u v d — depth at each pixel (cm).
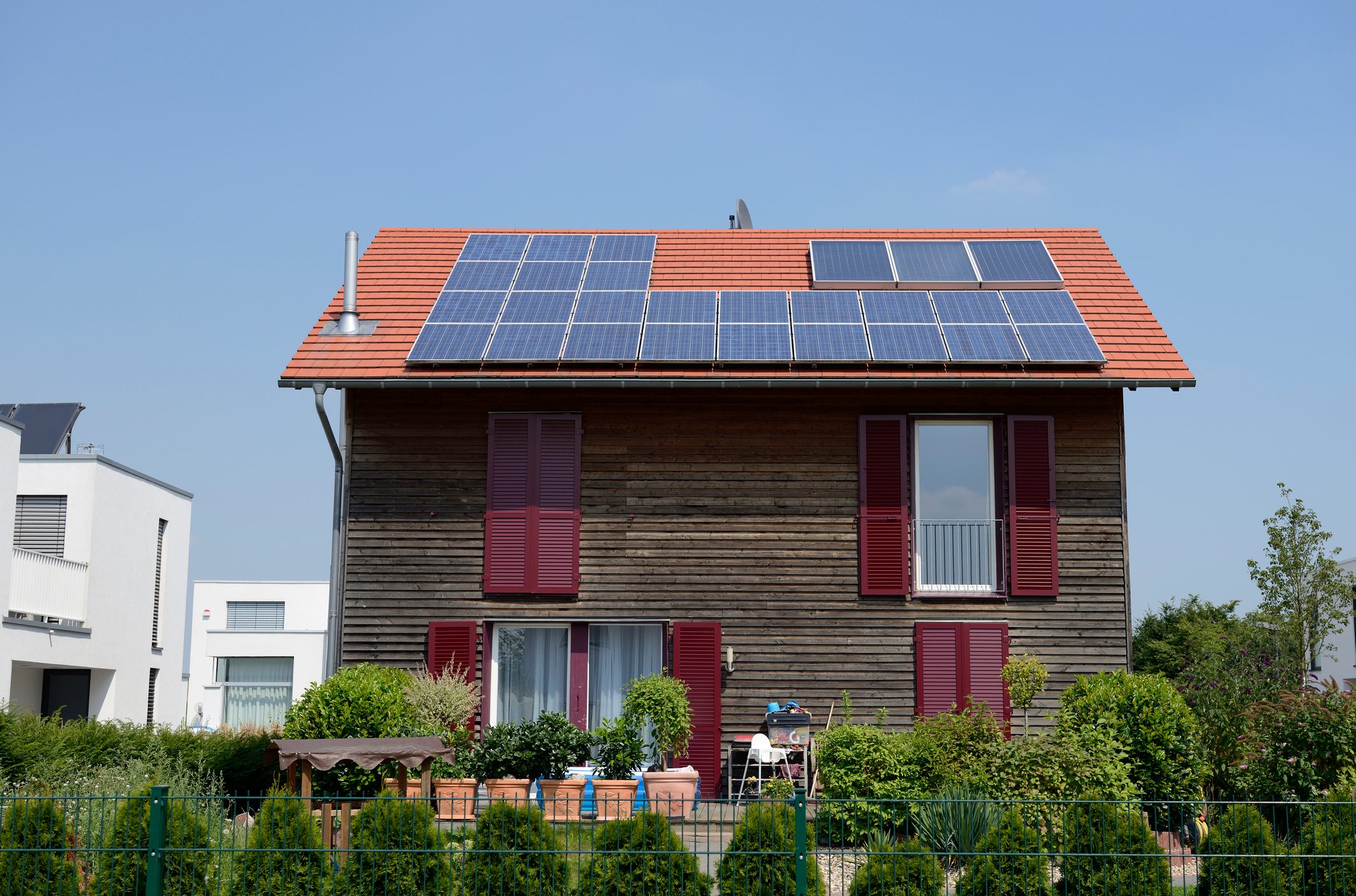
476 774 1522
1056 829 1191
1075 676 1666
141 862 1046
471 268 1925
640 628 1723
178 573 3139
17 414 3192
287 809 1079
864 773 1381
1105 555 1689
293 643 3881
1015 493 1694
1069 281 1895
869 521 1697
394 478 1722
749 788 1641
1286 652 2477
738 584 1695
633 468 1719
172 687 3094
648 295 1836
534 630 1728
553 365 1672
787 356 1653
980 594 1684
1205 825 1303
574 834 1294
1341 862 1058
